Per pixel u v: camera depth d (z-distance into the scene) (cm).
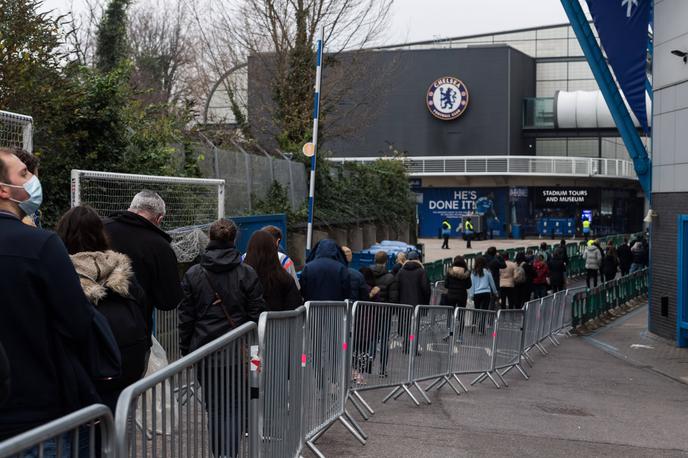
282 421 568
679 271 1773
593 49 1928
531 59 6862
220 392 443
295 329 602
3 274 339
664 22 1845
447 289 1767
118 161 1242
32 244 345
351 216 2930
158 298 528
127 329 409
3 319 340
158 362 777
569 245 4197
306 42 2886
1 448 228
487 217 6334
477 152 6391
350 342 791
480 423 894
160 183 1095
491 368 1222
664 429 914
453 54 6397
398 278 1338
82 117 1145
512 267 2331
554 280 2867
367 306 859
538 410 1005
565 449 785
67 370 353
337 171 3089
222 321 584
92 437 291
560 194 6300
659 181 1902
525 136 6656
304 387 634
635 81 1852
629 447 808
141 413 334
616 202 6619
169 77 4153
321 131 2922
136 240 521
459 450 753
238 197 2012
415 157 6391
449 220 6397
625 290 2756
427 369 1027
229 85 3156
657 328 1947
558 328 1964
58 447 269
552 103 6556
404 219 3709
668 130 1848
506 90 6356
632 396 1186
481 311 1192
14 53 972
